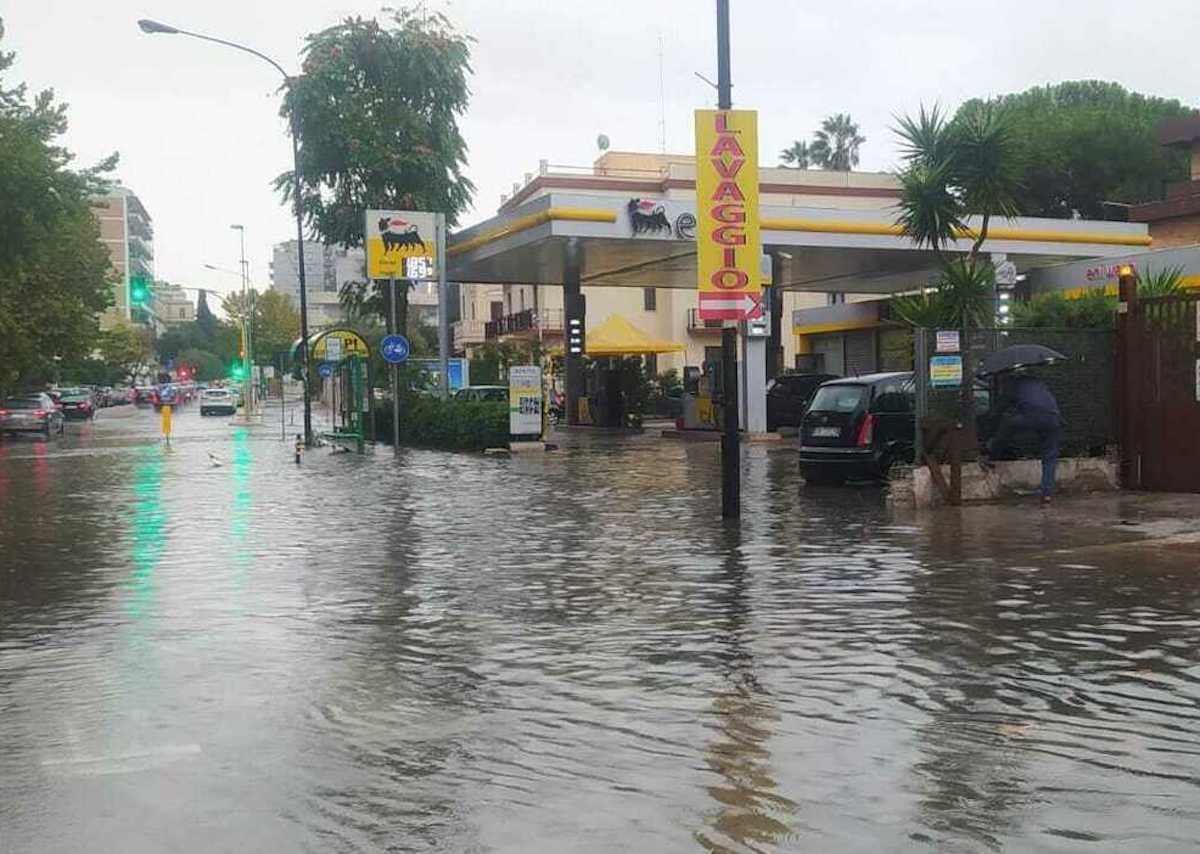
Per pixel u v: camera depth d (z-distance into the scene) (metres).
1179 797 4.53
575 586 9.39
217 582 9.86
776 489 16.92
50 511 15.88
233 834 4.30
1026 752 5.09
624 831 4.26
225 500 17.11
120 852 4.14
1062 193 56.66
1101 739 5.27
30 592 9.50
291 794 4.71
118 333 92.81
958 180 16.23
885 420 16.70
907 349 17.56
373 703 6.06
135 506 16.41
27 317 46.03
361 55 40.69
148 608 8.73
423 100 41.62
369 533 12.99
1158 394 14.74
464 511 15.07
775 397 32.78
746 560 10.44
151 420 60.03
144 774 4.98
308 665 6.91
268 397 101.12
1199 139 44.44
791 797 4.59
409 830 4.31
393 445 32.84
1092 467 15.01
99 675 6.71
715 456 24.55
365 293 42.62
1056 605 8.17
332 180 41.56
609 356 44.03
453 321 78.19
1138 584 8.88
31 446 35.75
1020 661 6.68
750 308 13.27
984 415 15.44
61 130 36.97
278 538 12.66
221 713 5.91
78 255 49.81
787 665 6.68
